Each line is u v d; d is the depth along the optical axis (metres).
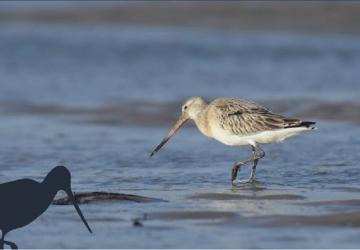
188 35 39.53
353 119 21.97
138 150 18.41
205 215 12.26
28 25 43.47
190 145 19.05
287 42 36.78
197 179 15.23
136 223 11.80
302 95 25.72
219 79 29.19
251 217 12.12
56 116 22.94
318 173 15.68
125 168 16.41
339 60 32.84
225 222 11.86
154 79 29.38
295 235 11.20
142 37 39.19
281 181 14.96
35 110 23.88
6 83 28.48
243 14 42.72
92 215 12.33
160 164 16.84
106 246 10.88
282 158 17.34
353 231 11.37
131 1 47.09
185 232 11.41
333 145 18.64
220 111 15.41
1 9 47.84
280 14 42.09
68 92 26.92
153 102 24.83
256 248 10.68
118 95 26.22
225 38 38.34
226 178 15.34
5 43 37.53
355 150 18.06
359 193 13.73
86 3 48.12
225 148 18.62
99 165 16.72
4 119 22.47
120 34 40.25
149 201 13.20
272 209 12.58
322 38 37.50
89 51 35.59
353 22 40.06
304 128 14.70
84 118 22.59
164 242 10.96
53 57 34.09
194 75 30.12
